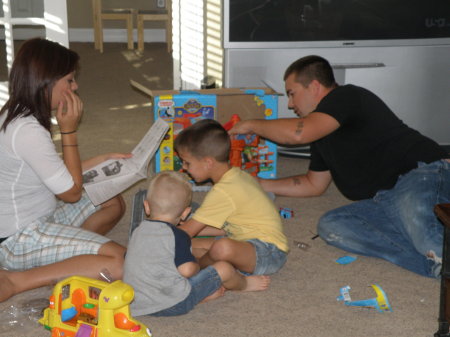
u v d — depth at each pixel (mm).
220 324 1888
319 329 1866
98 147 3621
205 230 2422
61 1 3746
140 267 1868
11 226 2035
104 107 4594
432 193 2145
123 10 7043
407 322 1909
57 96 1981
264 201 2178
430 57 3469
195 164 2158
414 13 3383
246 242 2104
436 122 3594
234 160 2844
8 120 1938
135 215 2545
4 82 3896
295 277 2207
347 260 2330
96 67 6137
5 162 1958
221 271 1976
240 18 3260
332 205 2906
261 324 1891
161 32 7691
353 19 3340
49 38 3797
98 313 1608
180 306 1883
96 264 1998
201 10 3520
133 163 2242
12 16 3756
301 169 3453
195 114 3029
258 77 3369
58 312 1680
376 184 2445
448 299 1705
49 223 2092
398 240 2305
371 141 2402
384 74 3459
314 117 2381
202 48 3590
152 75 5820
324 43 3354
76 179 2055
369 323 1902
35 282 1989
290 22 3295
